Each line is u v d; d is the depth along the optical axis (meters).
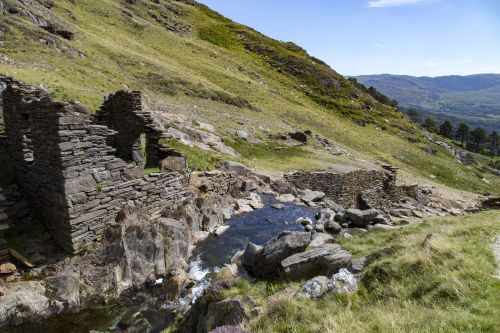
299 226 23.64
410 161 86.06
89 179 14.80
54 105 13.70
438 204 49.56
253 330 9.16
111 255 14.70
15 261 13.57
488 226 15.12
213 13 168.62
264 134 53.03
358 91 143.75
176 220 18.44
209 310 10.80
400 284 10.44
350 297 10.07
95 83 44.59
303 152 50.72
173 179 19.77
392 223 24.83
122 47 70.06
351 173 40.69
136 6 114.06
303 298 10.12
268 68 126.75
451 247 11.87
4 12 50.31
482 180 100.00
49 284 12.93
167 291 14.81
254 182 31.59
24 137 16.77
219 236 21.16
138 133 21.05
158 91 55.44
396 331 7.50
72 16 73.06
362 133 94.94
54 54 47.31
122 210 16.28
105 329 12.45
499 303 8.17
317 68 138.62
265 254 13.34
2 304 11.73
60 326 12.23
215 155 34.34
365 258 12.85
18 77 32.66
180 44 98.75
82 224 14.54
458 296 8.84
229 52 121.69
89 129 14.74
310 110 93.12
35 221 15.84
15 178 17.80
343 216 24.75
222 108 59.97
